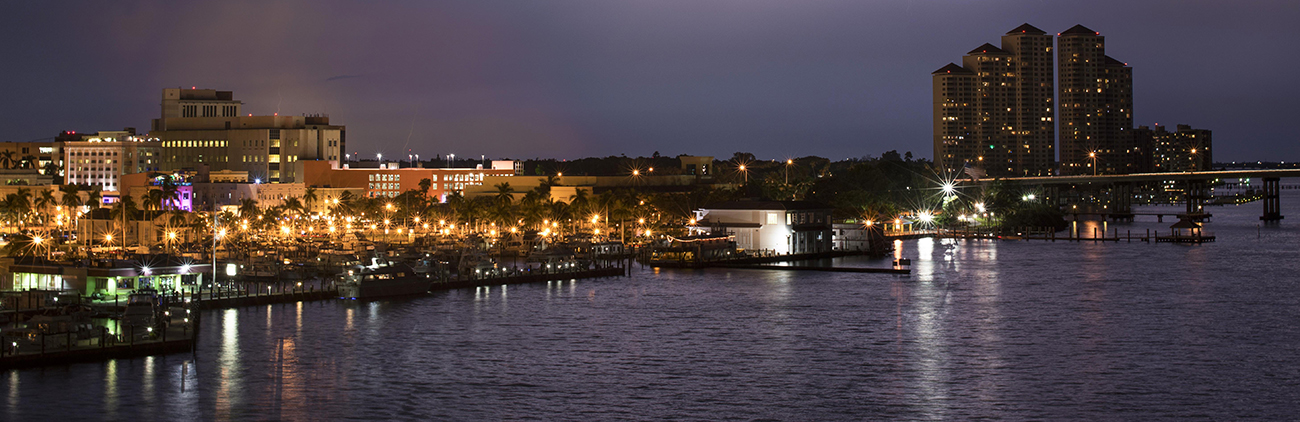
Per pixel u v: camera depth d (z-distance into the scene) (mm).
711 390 83062
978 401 79312
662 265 189125
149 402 78375
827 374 88438
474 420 74812
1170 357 94625
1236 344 101062
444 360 94188
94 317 102875
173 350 95000
